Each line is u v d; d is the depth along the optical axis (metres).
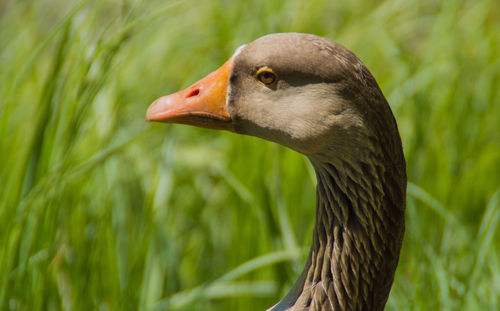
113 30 8.59
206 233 11.45
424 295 8.86
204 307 10.65
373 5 14.08
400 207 6.63
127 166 10.97
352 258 6.65
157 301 9.49
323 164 6.57
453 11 13.04
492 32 13.60
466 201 11.52
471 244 10.27
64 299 8.85
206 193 11.86
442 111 12.09
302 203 11.13
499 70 12.91
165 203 10.24
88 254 9.21
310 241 9.91
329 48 6.26
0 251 8.14
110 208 9.68
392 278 6.93
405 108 12.06
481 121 12.35
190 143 12.19
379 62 12.86
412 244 10.05
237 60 6.67
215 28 12.94
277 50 6.37
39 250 8.31
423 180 11.44
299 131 6.39
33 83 10.80
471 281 8.99
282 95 6.43
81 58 8.12
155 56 12.73
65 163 8.14
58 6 12.38
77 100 7.87
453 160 11.79
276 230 10.24
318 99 6.24
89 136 9.91
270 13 12.53
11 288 8.16
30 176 8.31
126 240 9.91
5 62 11.50
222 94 6.73
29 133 8.77
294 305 6.88
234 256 10.38
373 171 6.32
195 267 11.23
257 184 10.34
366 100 6.16
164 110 6.89
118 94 10.22
